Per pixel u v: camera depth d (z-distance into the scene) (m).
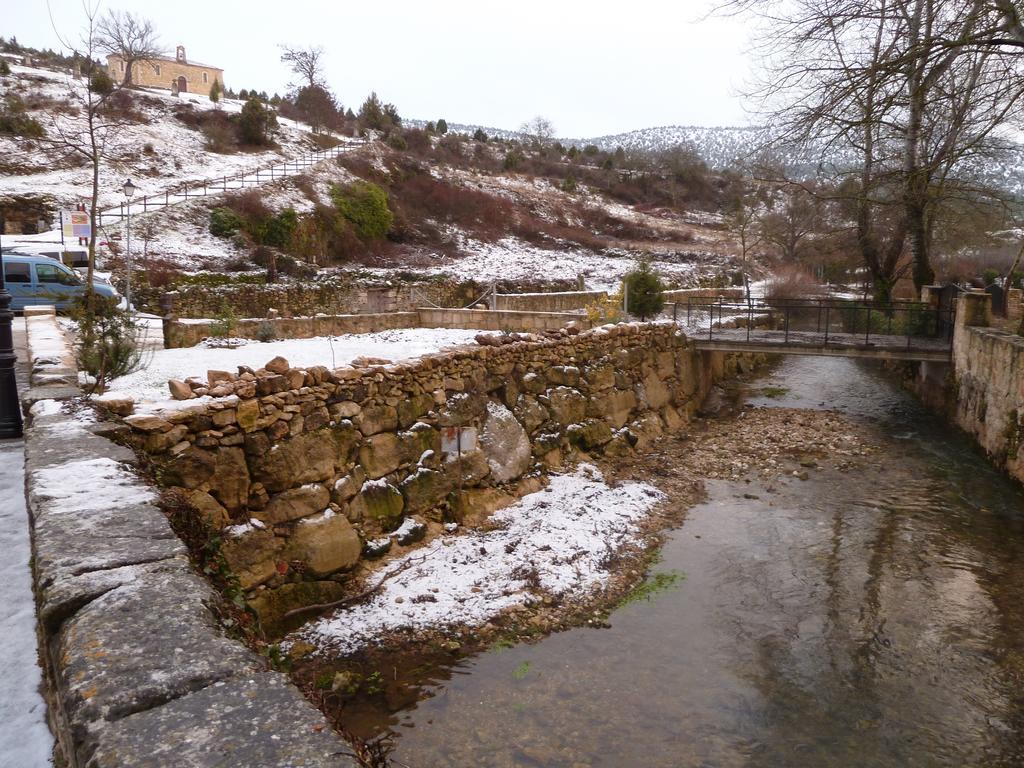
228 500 6.26
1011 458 11.48
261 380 6.76
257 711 1.81
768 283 33.19
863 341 16.58
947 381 15.57
